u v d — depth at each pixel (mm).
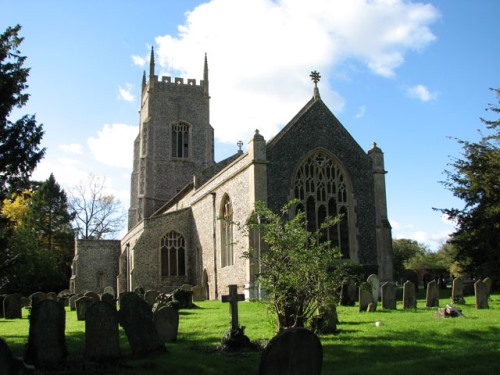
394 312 20016
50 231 67375
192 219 43469
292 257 14781
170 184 59062
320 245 15445
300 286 14547
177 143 60469
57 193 70812
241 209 33094
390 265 33188
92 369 11023
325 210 33188
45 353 11445
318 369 8711
